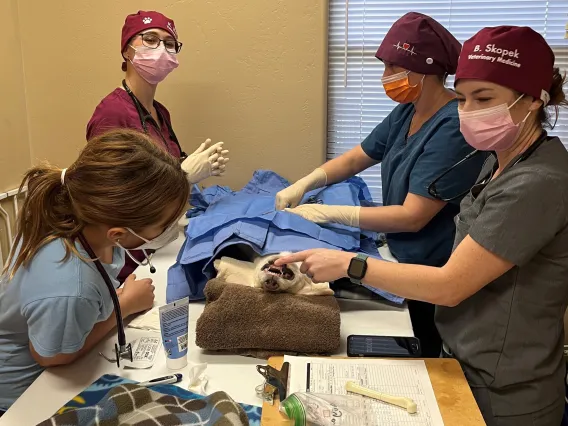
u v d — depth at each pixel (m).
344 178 2.00
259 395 1.06
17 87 2.34
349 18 2.29
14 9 2.28
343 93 2.39
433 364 1.11
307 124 2.29
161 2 2.23
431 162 1.54
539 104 1.09
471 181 1.52
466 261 1.06
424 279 1.10
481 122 1.11
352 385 1.02
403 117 1.82
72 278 1.07
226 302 1.21
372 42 2.31
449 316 1.20
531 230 1.02
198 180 1.91
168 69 2.01
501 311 1.11
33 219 1.12
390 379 1.06
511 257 1.03
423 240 1.66
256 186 2.11
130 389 1.00
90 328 1.13
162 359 1.18
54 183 1.11
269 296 1.23
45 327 1.07
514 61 1.05
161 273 1.62
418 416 0.95
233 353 1.21
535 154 1.09
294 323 1.19
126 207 1.05
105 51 2.31
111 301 1.19
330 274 1.21
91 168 1.06
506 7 2.21
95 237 1.13
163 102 2.33
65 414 0.92
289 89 2.26
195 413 0.95
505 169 1.12
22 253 1.11
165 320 1.11
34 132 2.43
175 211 1.13
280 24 2.20
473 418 0.95
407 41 1.58
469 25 2.25
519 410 1.13
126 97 1.99
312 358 1.13
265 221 1.52
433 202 1.56
